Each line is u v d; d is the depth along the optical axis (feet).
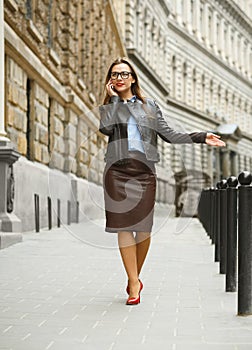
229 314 20.10
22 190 54.08
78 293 23.88
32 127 61.93
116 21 137.69
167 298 22.94
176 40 209.26
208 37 240.12
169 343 16.44
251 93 289.53
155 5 184.34
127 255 21.84
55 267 31.37
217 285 25.99
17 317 19.57
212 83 241.55
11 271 29.81
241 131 264.52
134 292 21.77
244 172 20.04
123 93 22.15
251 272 19.85
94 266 31.86
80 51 93.91
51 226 62.13
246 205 19.79
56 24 73.46
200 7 232.94
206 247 43.86
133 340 16.76
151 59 182.60
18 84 55.72
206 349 15.83
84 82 94.89
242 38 279.28
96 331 17.76
